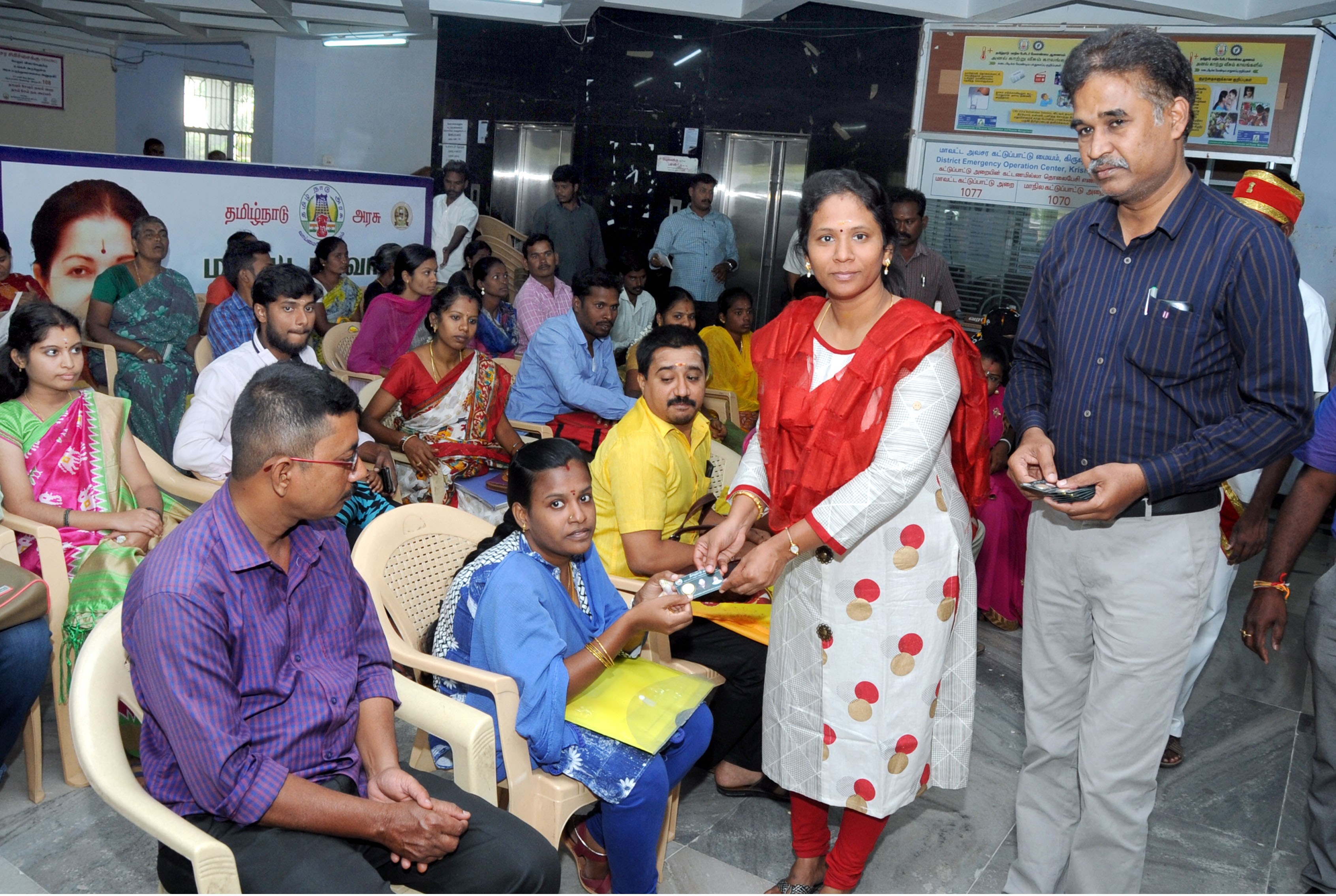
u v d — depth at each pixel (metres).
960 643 2.30
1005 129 7.27
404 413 4.03
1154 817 3.00
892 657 2.17
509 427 4.12
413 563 2.56
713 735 2.80
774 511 2.21
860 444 2.02
